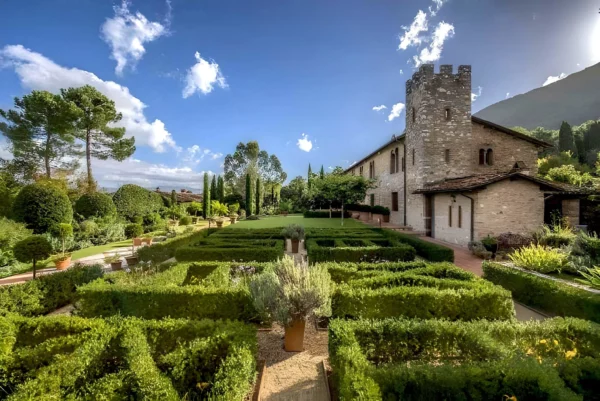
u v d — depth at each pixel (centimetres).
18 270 1107
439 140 1856
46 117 2425
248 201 4112
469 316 508
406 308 511
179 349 376
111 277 694
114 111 2786
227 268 755
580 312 547
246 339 379
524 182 1332
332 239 1309
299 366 431
